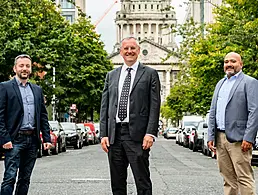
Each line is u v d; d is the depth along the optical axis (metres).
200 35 40.72
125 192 7.89
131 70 7.83
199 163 23.81
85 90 56.28
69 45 38.84
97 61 57.22
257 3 24.97
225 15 32.75
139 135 7.65
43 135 9.05
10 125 8.62
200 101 47.59
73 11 88.62
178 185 13.92
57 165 21.48
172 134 90.00
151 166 21.44
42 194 11.90
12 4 34.47
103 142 7.82
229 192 8.68
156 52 149.62
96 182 14.52
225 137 8.42
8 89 8.67
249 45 26.30
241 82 8.36
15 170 8.61
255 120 8.16
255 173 18.45
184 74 48.00
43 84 39.84
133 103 7.68
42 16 36.34
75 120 65.00
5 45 32.91
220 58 33.41
